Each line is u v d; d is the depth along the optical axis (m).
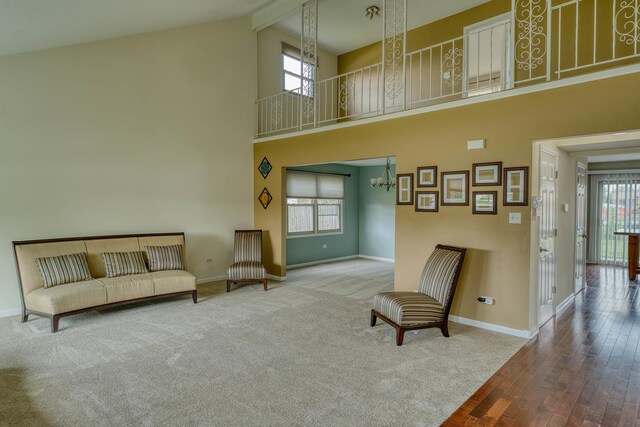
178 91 5.89
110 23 4.62
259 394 2.63
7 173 4.39
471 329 3.98
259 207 6.87
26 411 2.44
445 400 2.57
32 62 4.52
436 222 4.37
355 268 7.89
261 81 7.11
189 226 6.09
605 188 8.34
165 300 5.15
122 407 2.48
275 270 6.61
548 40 3.57
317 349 3.43
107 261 4.71
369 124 5.05
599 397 2.62
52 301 3.85
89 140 4.99
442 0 5.87
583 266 5.89
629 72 3.05
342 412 2.42
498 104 3.84
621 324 4.17
